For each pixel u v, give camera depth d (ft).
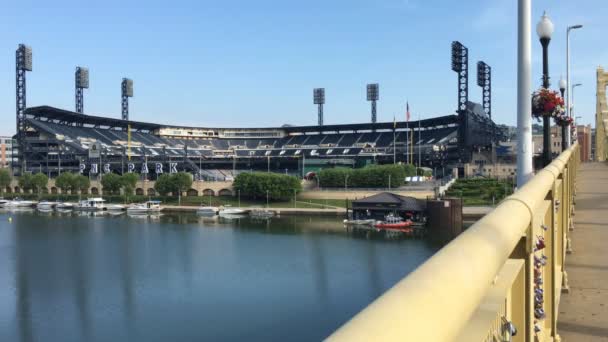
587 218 68.08
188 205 563.89
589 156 636.48
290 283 217.36
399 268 244.01
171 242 328.70
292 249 298.97
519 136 39.32
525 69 38.63
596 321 30.19
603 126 254.27
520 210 16.17
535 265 21.86
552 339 27.58
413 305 6.99
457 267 8.93
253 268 246.06
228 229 395.55
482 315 11.34
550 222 29.53
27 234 367.66
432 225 393.09
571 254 47.62
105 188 607.78
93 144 636.48
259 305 185.88
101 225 424.05
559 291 34.53
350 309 180.55
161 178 581.12
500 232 12.43
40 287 212.84
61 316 175.42
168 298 195.93
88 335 156.97
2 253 287.89
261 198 563.48
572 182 77.30
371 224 406.62
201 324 165.27
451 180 530.68
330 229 390.42
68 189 622.95
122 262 261.85
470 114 599.98
